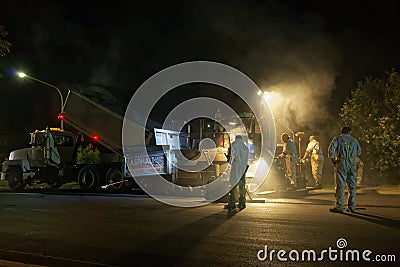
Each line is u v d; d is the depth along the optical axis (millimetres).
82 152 18297
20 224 9922
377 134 18562
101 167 17578
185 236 8250
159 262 6699
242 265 6426
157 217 10336
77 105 18344
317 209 11055
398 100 18625
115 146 17484
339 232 8242
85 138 18578
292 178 14516
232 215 10328
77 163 18656
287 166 14539
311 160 16719
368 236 7902
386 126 18375
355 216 9922
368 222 9188
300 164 15602
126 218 10312
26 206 12789
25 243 8133
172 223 9531
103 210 11672
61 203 13406
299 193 14445
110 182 17266
